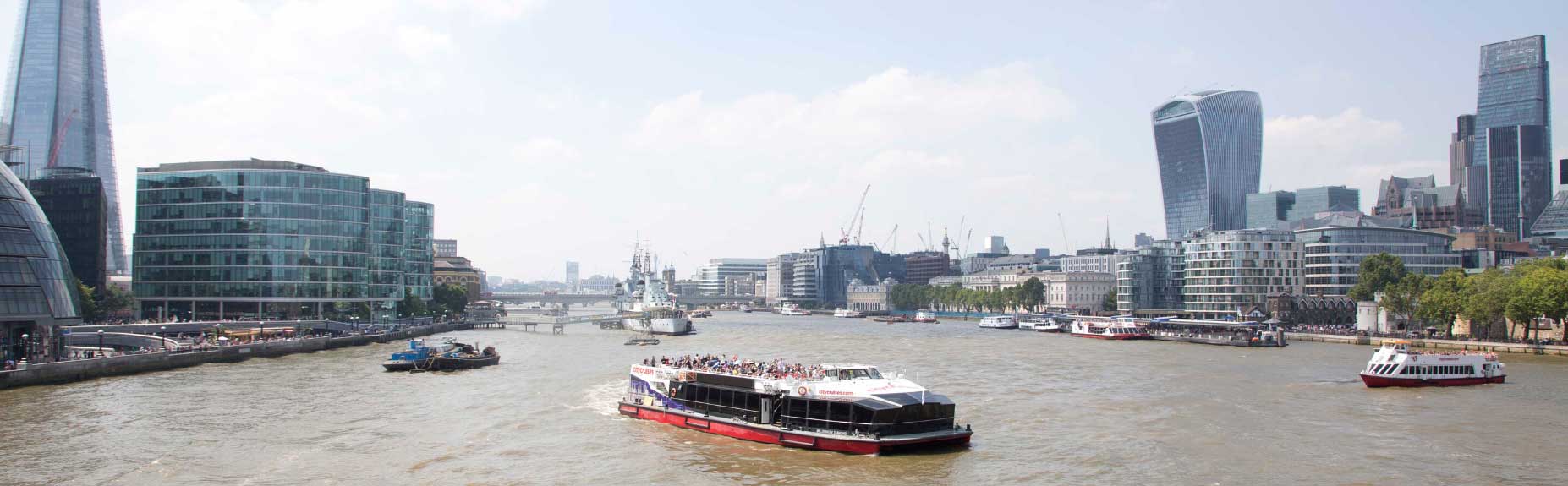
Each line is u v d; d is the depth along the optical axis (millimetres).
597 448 91750
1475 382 141750
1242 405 120812
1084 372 163250
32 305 153375
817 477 80500
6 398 121875
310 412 112250
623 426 103125
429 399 124062
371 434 98562
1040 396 129625
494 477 81062
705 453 89125
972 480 79938
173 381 141500
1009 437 97938
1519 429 103250
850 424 89750
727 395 99688
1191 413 113812
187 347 175750
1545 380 148250
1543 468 84875
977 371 165250
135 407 115500
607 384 141750
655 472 82125
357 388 135250
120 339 184000
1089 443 95312
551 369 166625
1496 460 88188
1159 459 88312
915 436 89438
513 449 91625
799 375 97938
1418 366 139250
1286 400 125438
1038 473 82500
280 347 192125
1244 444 95375
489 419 107812
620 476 81188
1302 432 101812
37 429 99750
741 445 92750
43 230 161875
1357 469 84562
